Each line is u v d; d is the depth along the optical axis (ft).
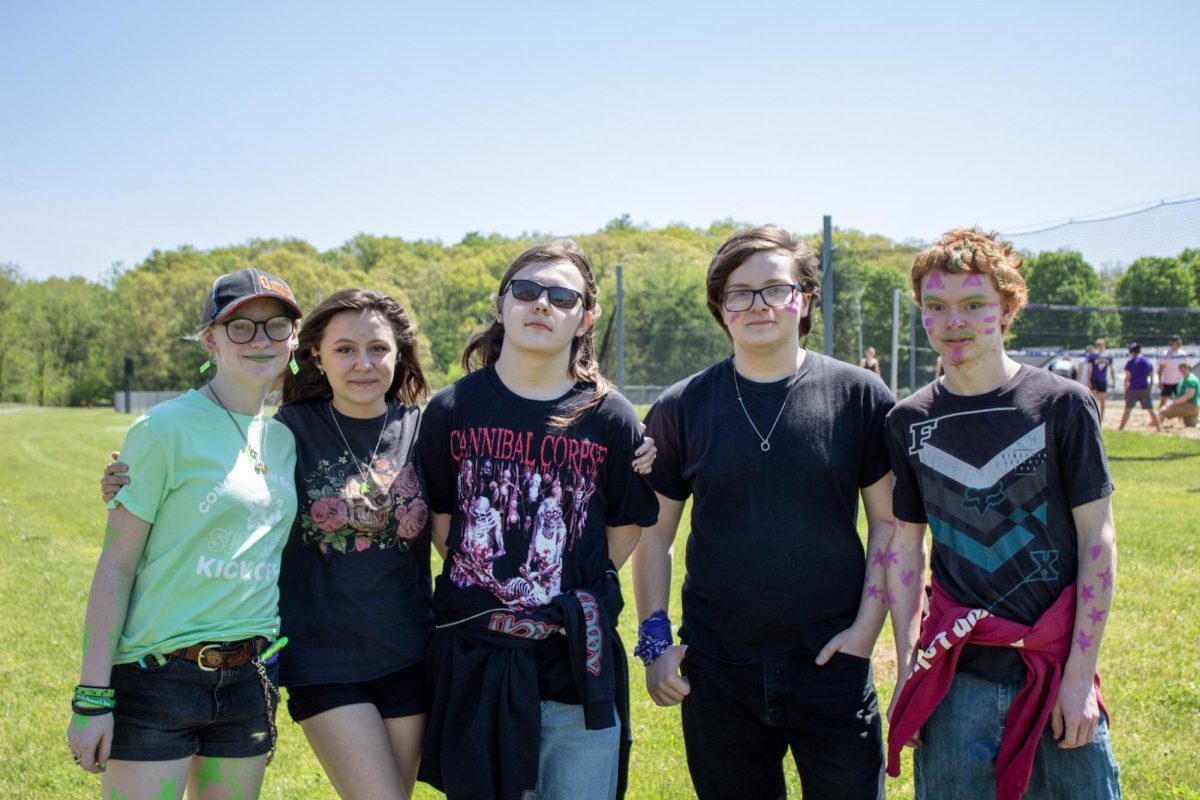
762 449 8.88
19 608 21.57
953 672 8.04
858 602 9.05
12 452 69.62
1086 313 74.23
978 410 8.23
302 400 9.43
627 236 245.86
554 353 8.80
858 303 104.63
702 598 9.21
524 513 8.61
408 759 8.95
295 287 191.31
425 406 9.32
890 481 9.16
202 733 8.14
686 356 130.52
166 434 7.93
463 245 291.79
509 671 8.25
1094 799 7.74
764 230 9.17
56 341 222.69
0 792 12.29
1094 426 7.86
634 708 14.73
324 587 8.70
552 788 8.43
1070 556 8.00
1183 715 13.19
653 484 9.73
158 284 210.79
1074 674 7.71
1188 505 29.35
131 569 7.89
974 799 8.05
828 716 8.70
